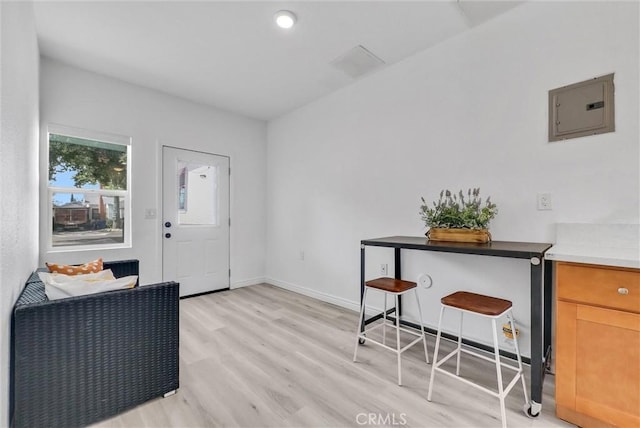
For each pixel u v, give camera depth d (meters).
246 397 1.66
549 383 1.81
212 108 3.81
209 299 3.52
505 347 2.13
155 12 2.06
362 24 2.21
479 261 2.25
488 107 2.20
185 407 1.58
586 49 1.79
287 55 2.63
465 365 2.02
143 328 1.59
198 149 3.69
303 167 3.78
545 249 1.63
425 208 2.34
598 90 1.75
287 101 3.64
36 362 1.30
